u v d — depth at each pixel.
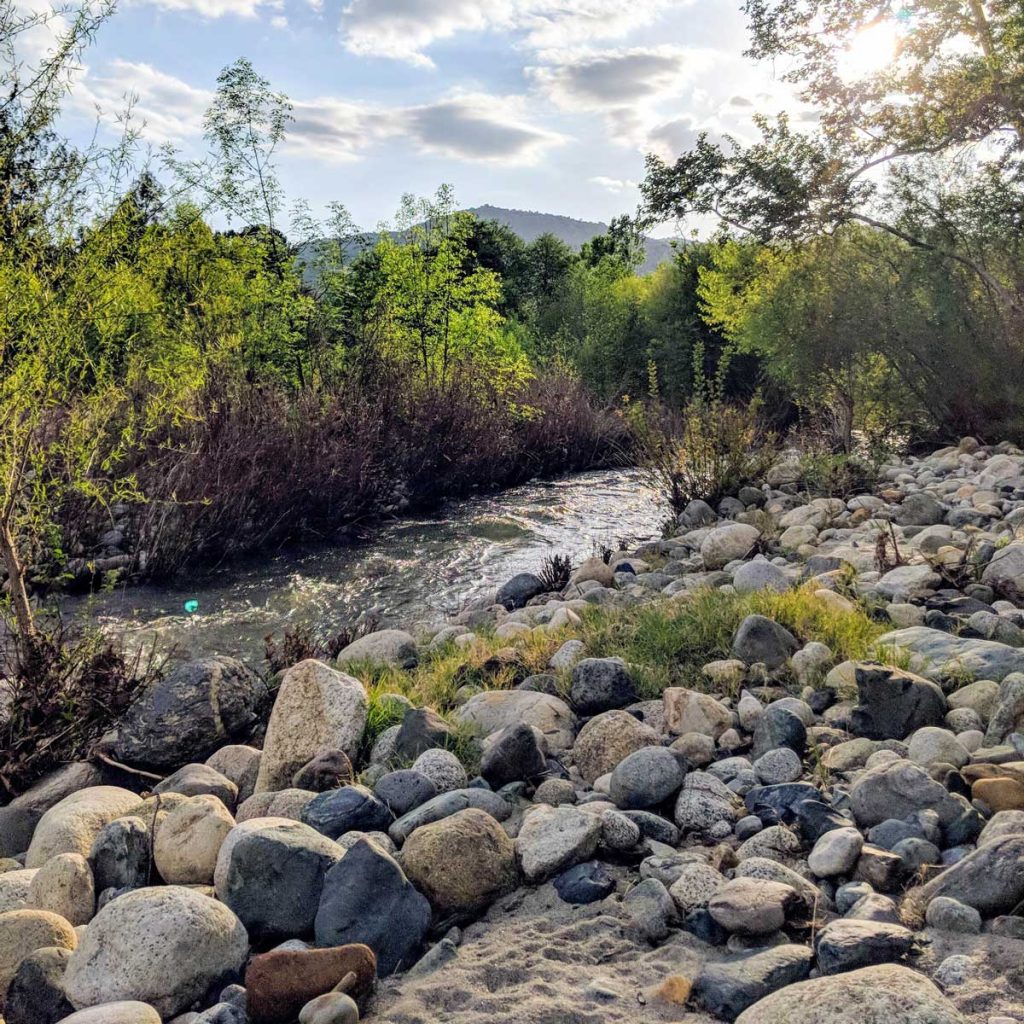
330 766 3.90
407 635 6.39
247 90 13.96
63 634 5.03
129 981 2.43
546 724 4.39
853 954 2.31
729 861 3.02
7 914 2.79
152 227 6.01
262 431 10.48
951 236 12.80
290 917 2.76
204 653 7.03
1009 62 12.07
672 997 2.35
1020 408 12.28
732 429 11.96
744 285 15.25
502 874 2.98
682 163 13.48
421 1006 2.40
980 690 3.92
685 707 4.19
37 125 4.82
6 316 4.82
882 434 13.48
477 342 16.53
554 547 10.53
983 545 6.47
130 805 3.66
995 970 2.27
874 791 3.15
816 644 4.76
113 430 8.18
